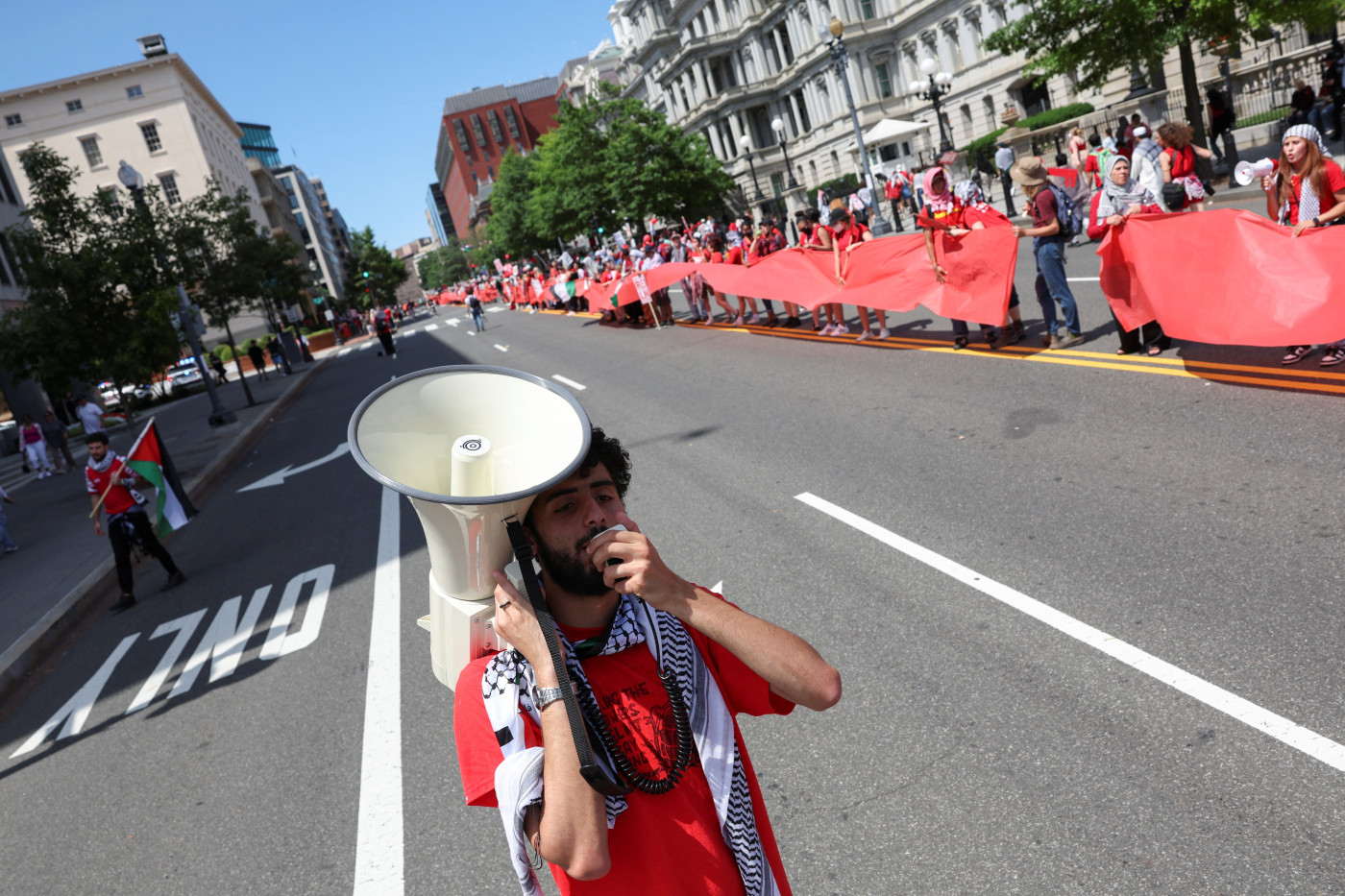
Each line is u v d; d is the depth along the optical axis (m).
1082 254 15.57
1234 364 7.67
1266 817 2.94
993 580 5.02
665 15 77.75
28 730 6.47
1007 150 18.11
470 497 1.31
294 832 4.19
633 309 22.22
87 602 9.44
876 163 55.69
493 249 96.06
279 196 94.00
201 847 4.26
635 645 1.55
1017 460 6.77
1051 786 3.32
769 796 3.67
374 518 9.79
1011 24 21.05
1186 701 3.61
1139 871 2.85
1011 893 2.89
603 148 56.84
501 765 1.37
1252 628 3.98
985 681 4.08
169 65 58.88
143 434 9.88
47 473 21.44
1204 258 7.50
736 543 6.52
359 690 5.54
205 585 8.95
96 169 59.03
